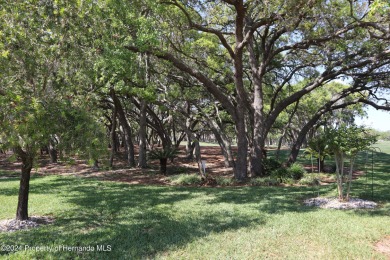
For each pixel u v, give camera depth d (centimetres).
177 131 3841
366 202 886
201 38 1717
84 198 1038
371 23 1109
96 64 842
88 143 575
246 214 774
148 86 1291
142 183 1468
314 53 1603
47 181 1516
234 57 1486
